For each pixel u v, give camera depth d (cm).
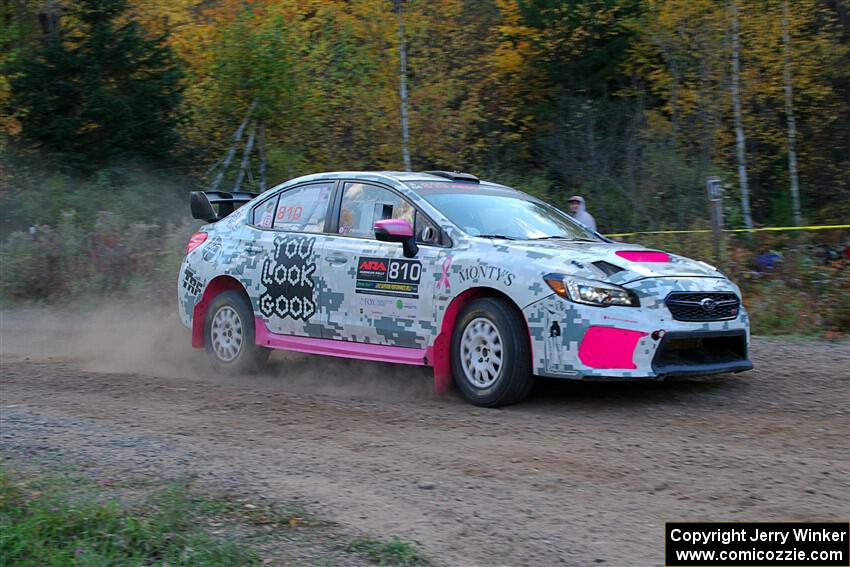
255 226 980
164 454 666
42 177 2267
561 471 602
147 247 1750
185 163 2359
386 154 2389
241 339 963
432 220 837
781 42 2336
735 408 757
